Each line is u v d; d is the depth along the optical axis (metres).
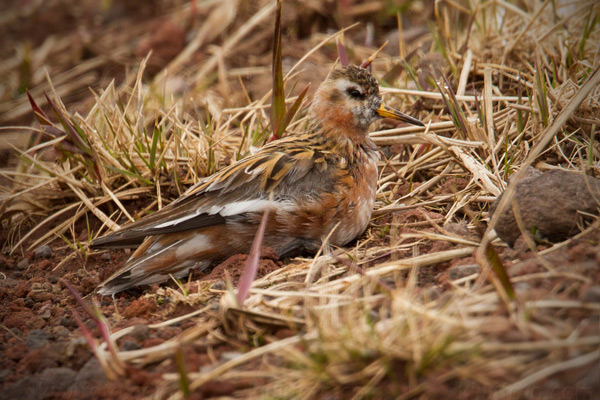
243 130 11.45
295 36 15.31
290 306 7.36
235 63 14.90
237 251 9.07
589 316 6.14
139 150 10.84
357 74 9.69
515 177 8.23
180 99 13.59
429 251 8.38
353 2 15.33
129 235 8.54
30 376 6.93
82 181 10.80
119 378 6.80
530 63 11.85
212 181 8.99
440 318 6.31
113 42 16.81
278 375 6.40
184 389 6.28
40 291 9.01
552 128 8.56
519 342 6.01
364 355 6.14
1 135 14.19
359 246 9.14
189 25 16.19
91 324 8.11
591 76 8.74
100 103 11.33
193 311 7.92
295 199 8.86
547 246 7.68
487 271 6.97
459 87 11.27
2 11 19.02
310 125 10.01
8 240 10.78
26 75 15.79
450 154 9.87
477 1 12.63
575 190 7.77
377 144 10.67
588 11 11.96
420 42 13.42
